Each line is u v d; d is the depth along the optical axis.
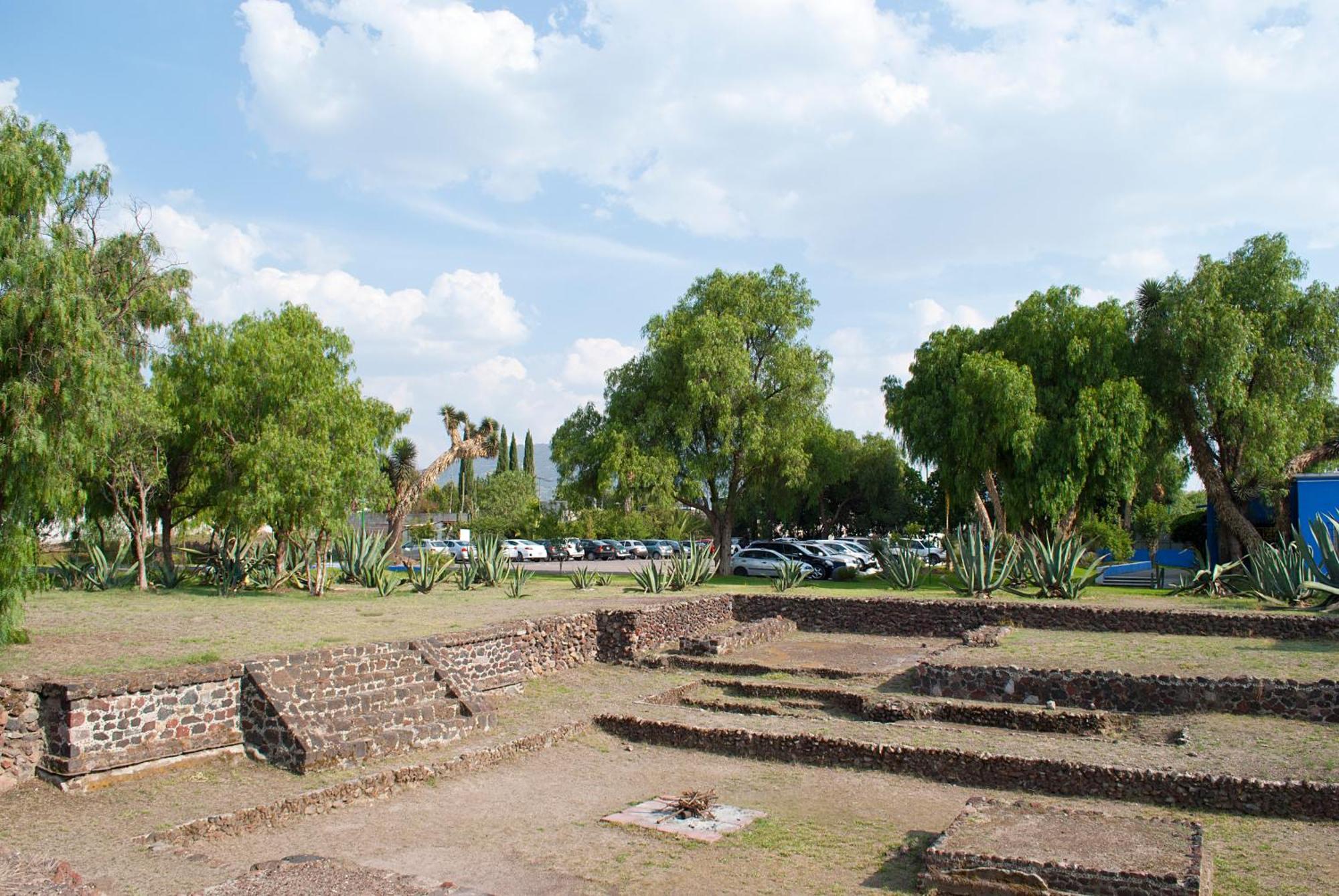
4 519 12.52
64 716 10.52
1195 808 10.06
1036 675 14.38
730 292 37.88
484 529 58.94
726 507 38.94
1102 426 30.81
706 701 15.77
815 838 9.62
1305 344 32.12
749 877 8.60
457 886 8.34
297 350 25.97
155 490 27.20
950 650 17.14
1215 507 33.31
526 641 17.27
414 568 31.83
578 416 39.22
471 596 24.44
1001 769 11.27
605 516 64.94
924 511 57.75
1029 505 32.53
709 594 23.59
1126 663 15.34
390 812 10.56
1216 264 32.06
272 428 24.52
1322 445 33.97
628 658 19.06
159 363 25.62
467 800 11.04
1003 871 7.51
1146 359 33.03
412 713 13.09
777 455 38.12
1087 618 19.53
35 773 10.59
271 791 10.75
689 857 9.12
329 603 22.22
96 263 18.00
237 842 9.51
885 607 21.58
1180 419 33.97
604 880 8.55
